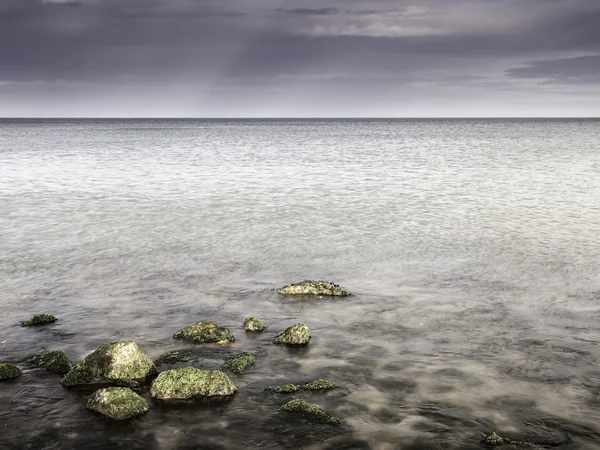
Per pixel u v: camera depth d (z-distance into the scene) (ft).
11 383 44.21
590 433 37.63
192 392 42.19
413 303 62.39
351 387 43.75
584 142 355.97
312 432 37.91
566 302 62.80
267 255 81.76
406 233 95.61
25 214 110.52
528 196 134.72
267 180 162.91
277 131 583.99
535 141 370.94
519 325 56.18
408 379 45.01
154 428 38.55
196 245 87.10
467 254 82.58
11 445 36.50
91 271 73.72
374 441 36.94
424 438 37.22
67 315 58.39
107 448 36.35
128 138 407.85
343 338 53.01
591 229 98.84
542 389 43.47
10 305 61.26
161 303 62.08
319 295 64.64
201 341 51.80
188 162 215.72
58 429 38.32
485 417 39.63
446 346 51.29
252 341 52.26
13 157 233.76
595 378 45.24
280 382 44.60
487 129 644.27
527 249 85.35
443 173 181.68
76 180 161.07
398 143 352.49
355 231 96.94
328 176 173.06
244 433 37.91
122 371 44.60
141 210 115.24
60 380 44.88
